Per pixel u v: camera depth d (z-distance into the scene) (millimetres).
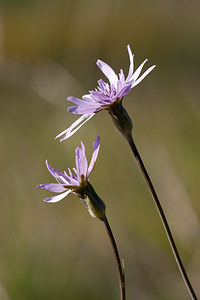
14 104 1038
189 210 868
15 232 825
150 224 892
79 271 823
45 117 1024
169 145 1006
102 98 503
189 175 952
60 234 866
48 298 777
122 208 927
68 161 970
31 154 969
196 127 1012
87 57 1122
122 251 875
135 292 801
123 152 996
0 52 1075
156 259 845
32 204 887
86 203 505
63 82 1011
